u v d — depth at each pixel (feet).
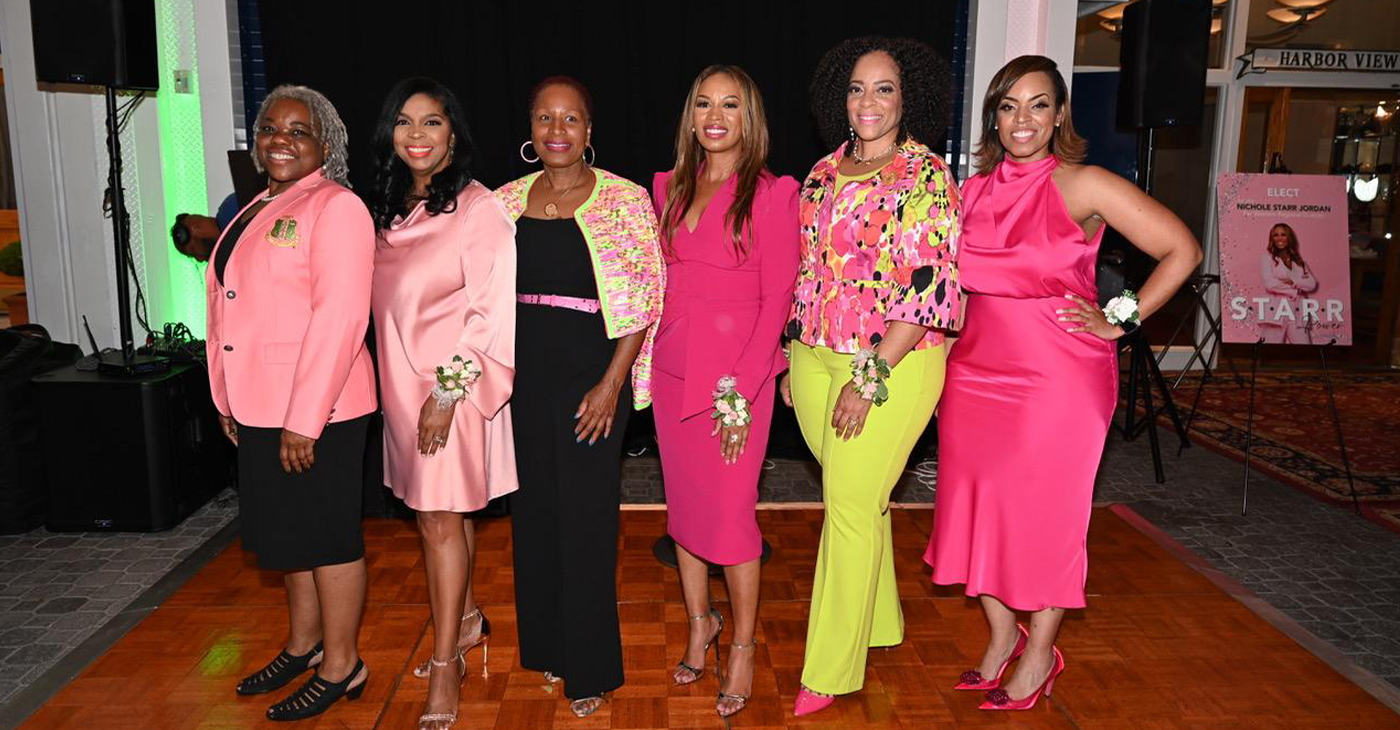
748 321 7.73
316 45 14.48
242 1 14.62
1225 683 8.85
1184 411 19.79
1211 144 23.76
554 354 7.56
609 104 15.08
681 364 7.82
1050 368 7.66
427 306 7.38
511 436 7.84
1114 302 7.52
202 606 10.18
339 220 7.10
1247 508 13.97
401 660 9.09
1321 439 17.71
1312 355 25.11
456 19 14.64
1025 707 8.35
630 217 7.50
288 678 8.50
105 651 9.19
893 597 9.15
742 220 7.53
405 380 7.43
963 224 7.91
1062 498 7.81
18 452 12.30
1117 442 17.46
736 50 15.06
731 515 7.92
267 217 7.22
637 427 16.47
